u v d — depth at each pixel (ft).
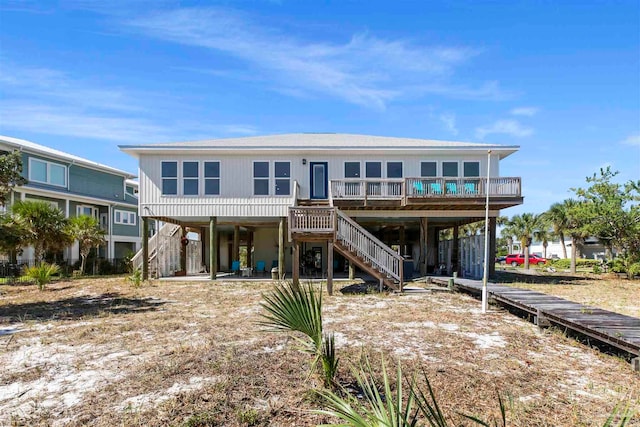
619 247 73.36
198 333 23.52
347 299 36.91
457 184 52.21
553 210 99.04
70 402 13.82
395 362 18.08
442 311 30.81
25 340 22.18
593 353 20.20
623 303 36.37
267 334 23.11
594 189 74.64
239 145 56.75
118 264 84.69
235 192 56.65
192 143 58.49
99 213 91.09
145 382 15.52
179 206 56.24
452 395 14.37
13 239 44.62
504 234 153.17
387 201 53.26
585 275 73.41
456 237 68.03
